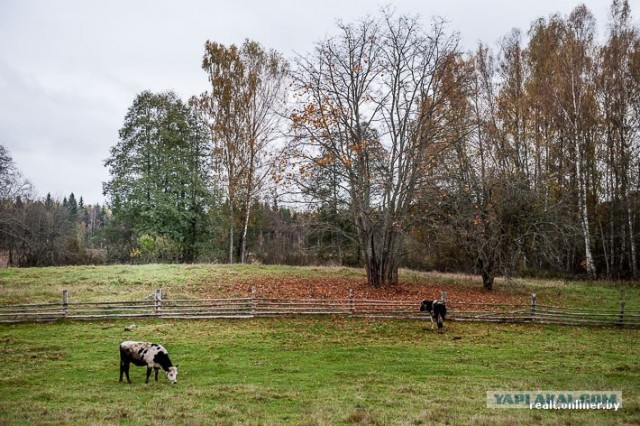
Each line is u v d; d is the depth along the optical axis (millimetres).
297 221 33406
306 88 28797
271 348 18266
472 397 12961
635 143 39938
